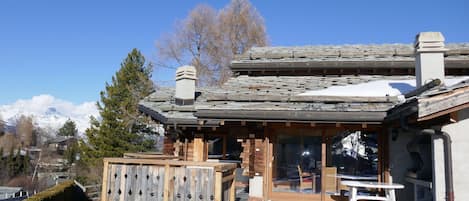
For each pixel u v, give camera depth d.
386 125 9.46
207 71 31.50
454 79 10.95
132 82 36.25
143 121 33.53
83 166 36.44
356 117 8.91
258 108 9.37
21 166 52.66
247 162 12.45
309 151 10.19
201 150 13.27
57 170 54.31
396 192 9.25
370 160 9.85
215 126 12.34
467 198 6.64
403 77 12.38
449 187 6.70
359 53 13.47
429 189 8.14
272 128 10.43
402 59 12.45
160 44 32.66
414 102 6.82
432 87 7.81
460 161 6.76
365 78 12.47
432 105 6.55
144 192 8.85
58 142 72.00
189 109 12.79
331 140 10.10
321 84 11.77
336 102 9.52
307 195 10.00
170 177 8.75
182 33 32.47
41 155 59.97
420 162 8.86
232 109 9.49
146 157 10.61
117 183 9.03
